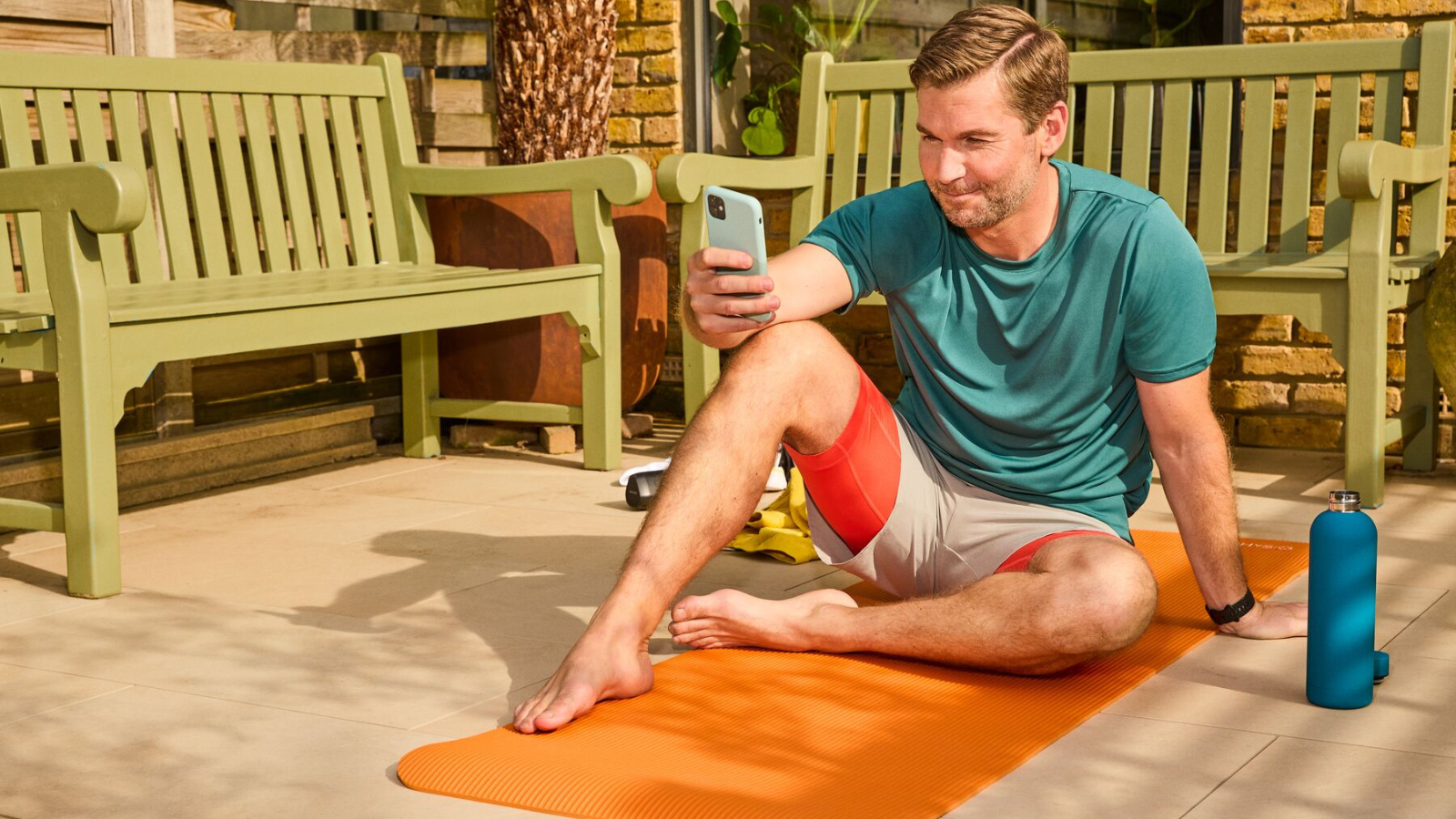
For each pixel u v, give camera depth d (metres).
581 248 3.51
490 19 4.12
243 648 2.10
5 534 2.86
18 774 1.62
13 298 2.75
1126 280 1.88
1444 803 1.48
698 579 2.48
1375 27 3.45
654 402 4.41
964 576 1.98
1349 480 2.97
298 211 3.47
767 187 3.65
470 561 2.62
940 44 1.78
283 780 1.59
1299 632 2.06
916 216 1.98
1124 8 3.87
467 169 3.61
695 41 4.23
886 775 1.54
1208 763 1.60
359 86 3.63
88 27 3.19
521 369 3.70
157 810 1.52
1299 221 3.36
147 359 2.45
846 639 1.94
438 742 1.71
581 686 1.72
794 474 2.76
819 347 1.92
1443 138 3.26
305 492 3.29
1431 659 1.97
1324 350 3.57
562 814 1.47
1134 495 2.08
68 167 2.30
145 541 2.82
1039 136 1.81
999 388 1.96
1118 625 1.76
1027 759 1.61
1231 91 3.42
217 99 3.29
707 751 1.62
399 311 2.94
